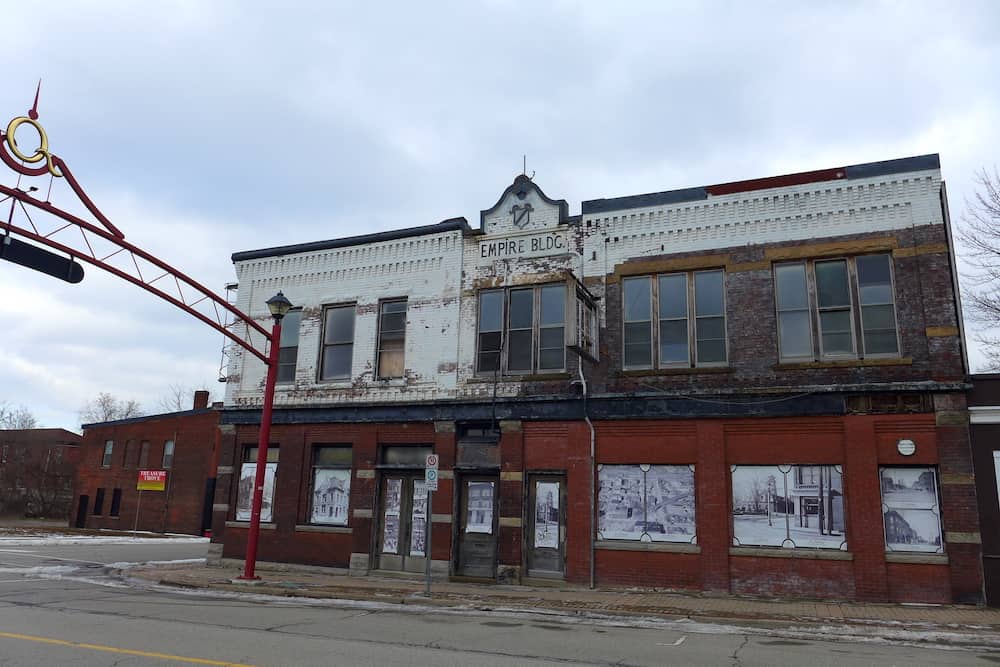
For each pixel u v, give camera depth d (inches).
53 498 2549.2
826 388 579.2
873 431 564.4
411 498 721.6
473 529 687.7
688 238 657.6
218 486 812.0
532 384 684.7
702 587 589.0
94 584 640.4
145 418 1904.5
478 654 351.9
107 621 430.0
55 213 555.2
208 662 317.7
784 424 593.3
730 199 647.1
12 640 360.2
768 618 473.1
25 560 853.8
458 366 722.2
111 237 589.9
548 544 651.5
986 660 356.5
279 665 315.9
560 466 656.4
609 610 507.2
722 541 589.6
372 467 733.9
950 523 534.3
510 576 646.5
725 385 617.6
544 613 508.1
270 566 757.3
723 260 641.6
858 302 598.2
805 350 606.2
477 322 726.5
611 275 676.7
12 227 530.6
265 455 671.1
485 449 695.7
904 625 450.0
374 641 383.2
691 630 447.2
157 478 1818.4
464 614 503.5
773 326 613.0
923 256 581.6
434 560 685.9
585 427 652.1
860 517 556.1
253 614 478.0
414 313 756.6
